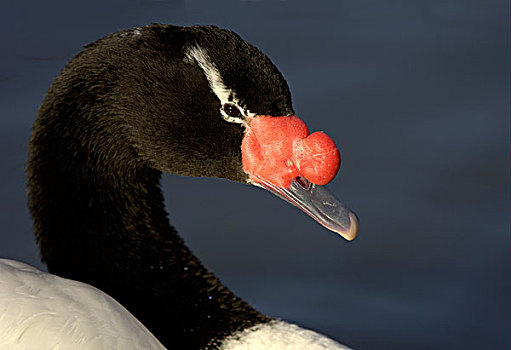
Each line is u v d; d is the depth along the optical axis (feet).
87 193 27.02
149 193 28.22
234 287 36.35
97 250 27.55
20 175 40.68
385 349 34.14
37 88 45.19
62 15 50.55
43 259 27.71
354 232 26.50
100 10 51.49
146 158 26.96
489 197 40.09
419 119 43.62
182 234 38.58
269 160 26.43
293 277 37.11
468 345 34.35
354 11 51.65
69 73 26.35
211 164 26.84
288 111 26.37
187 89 26.00
